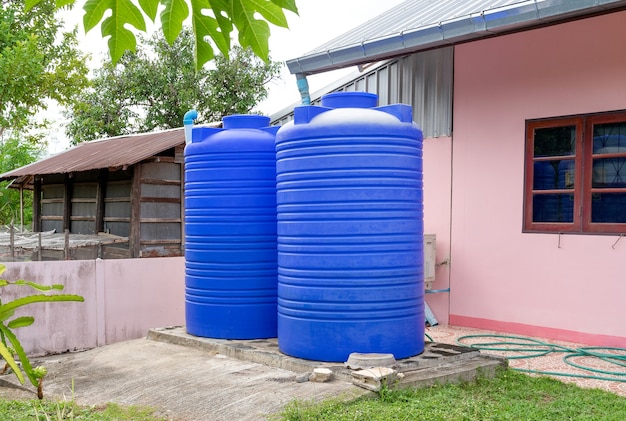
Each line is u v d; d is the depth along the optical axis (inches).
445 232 347.6
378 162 212.2
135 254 403.9
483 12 272.8
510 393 201.8
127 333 309.0
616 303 279.0
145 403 194.4
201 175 261.4
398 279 216.1
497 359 228.2
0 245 457.4
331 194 211.9
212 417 176.6
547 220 305.4
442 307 348.8
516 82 316.2
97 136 758.5
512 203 317.7
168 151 423.5
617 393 211.9
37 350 278.8
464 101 339.6
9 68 483.2
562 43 298.0
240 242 256.2
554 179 303.1
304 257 217.5
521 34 313.4
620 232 278.7
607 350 273.7
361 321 211.8
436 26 290.8
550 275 302.2
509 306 318.3
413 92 366.0
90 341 296.0
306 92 366.9
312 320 216.1
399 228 216.2
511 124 318.3
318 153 213.3
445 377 204.5
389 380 191.8
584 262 289.7
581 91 291.6
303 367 212.5
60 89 588.7
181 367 230.1
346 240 211.5
